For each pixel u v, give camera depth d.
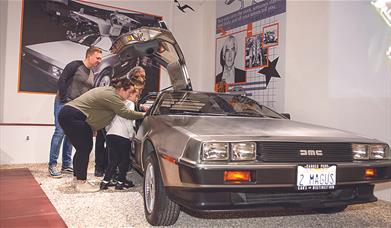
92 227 2.22
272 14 4.92
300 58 4.35
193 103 3.12
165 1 6.65
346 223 2.49
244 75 5.53
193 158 1.75
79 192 3.21
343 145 2.00
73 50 5.82
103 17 6.09
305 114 4.24
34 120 5.52
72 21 5.82
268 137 1.89
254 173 1.76
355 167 1.97
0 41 5.29
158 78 6.60
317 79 4.06
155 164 2.19
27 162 5.09
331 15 3.88
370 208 2.97
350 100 3.62
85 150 3.23
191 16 6.87
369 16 3.42
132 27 6.35
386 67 3.24
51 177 3.96
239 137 1.85
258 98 5.17
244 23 5.57
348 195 2.10
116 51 3.97
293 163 1.84
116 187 3.38
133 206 2.74
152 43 3.71
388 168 2.10
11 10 5.36
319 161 1.90
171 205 2.11
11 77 5.36
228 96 3.37
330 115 3.87
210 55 6.57
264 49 5.06
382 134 3.27
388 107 3.22
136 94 3.25
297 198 1.96
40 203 2.80
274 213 2.65
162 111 2.96
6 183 3.59
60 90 3.91
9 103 5.34
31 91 5.49
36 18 5.54
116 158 3.35
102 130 3.98
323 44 3.99
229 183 1.72
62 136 4.07
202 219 2.45
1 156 4.92
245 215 2.57
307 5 4.25
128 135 3.34
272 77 4.87
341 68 3.73
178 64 3.97
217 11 6.36
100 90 3.15
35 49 5.52
